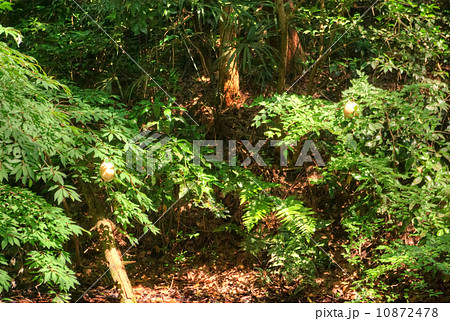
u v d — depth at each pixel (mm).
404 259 3385
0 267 4379
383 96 3586
